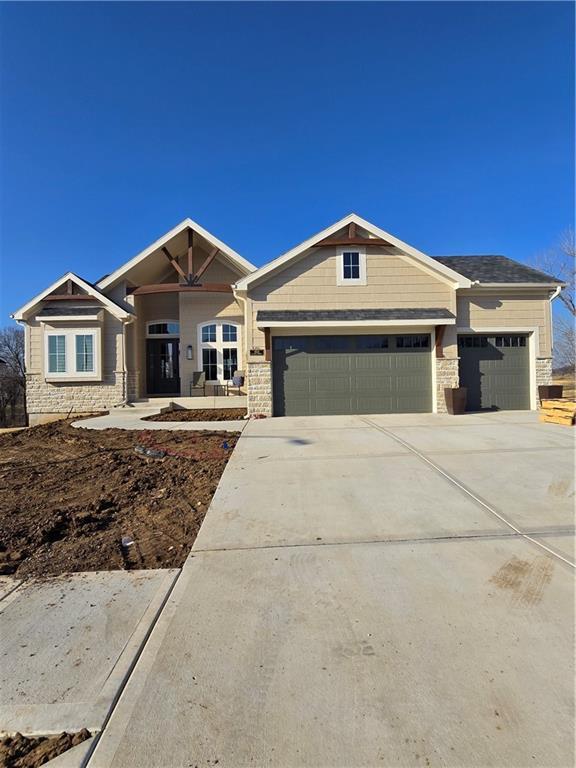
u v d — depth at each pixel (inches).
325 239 511.8
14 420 1401.3
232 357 702.5
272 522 185.0
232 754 78.4
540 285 522.6
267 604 125.3
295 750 78.8
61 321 607.8
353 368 514.0
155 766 76.6
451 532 172.1
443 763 75.9
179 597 129.8
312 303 516.7
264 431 397.7
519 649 104.0
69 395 617.6
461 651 103.7
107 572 147.1
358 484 232.4
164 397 670.5
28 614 122.5
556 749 78.1
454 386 514.9
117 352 620.1
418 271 521.0
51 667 100.9
